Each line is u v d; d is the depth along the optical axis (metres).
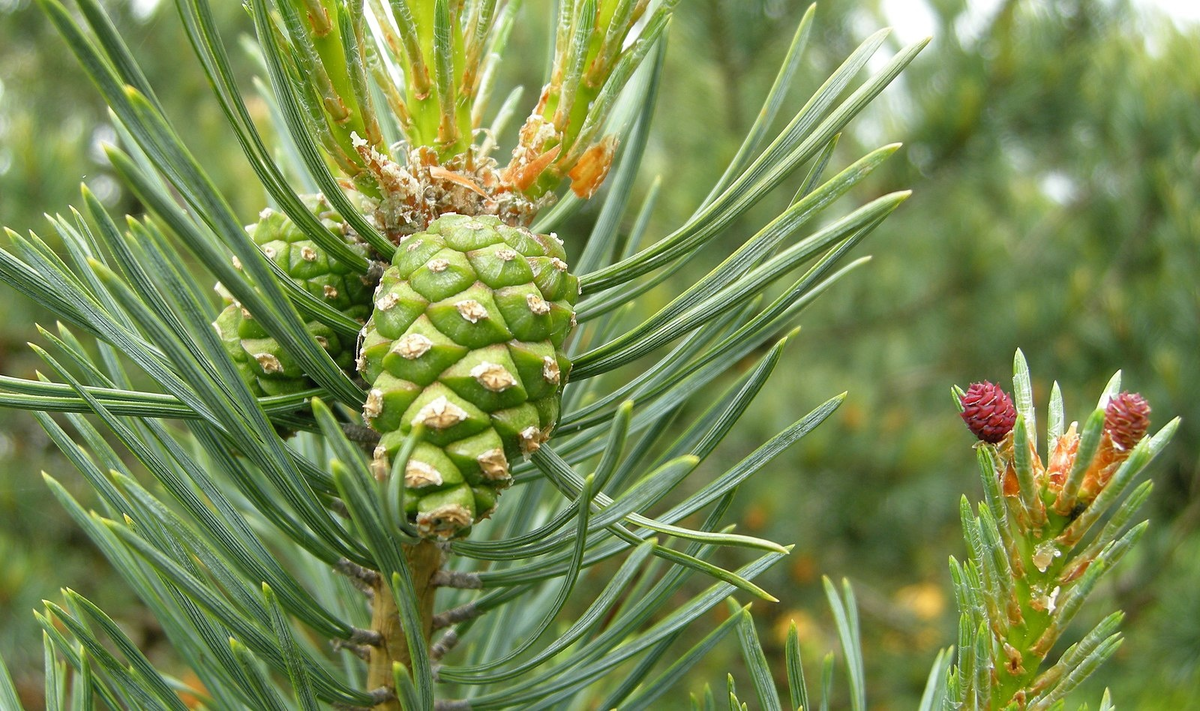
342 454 0.24
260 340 0.28
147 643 0.85
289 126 0.26
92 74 0.24
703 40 0.96
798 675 0.28
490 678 0.28
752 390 0.27
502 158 0.64
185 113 1.00
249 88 1.03
